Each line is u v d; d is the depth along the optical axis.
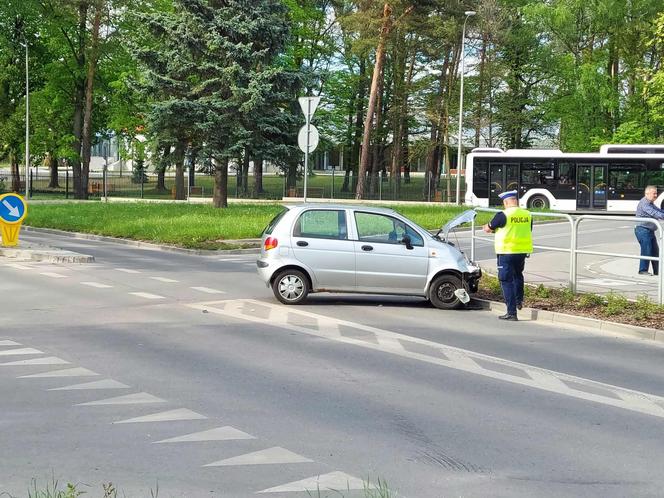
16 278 16.56
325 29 59.16
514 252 12.66
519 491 5.29
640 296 13.27
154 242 25.03
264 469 5.63
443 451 6.12
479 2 50.06
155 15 35.25
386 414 7.14
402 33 51.09
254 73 34.66
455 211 37.72
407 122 59.94
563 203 41.03
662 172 40.06
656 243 16.61
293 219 13.84
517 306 13.15
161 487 5.24
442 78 55.44
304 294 13.70
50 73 55.72
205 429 6.59
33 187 66.50
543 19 51.12
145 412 7.07
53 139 55.91
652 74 31.69
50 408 7.16
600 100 49.66
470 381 8.51
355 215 13.89
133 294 14.51
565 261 20.31
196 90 34.56
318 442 6.29
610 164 40.50
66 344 10.05
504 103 54.66
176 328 11.29
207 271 18.38
